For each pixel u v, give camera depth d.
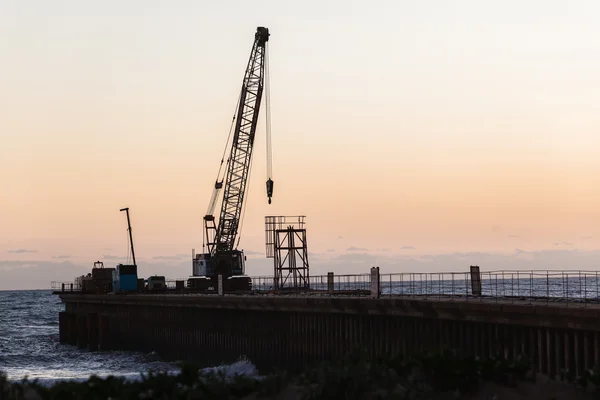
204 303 169.62
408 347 105.50
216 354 165.62
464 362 52.19
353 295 132.12
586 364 77.50
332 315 123.12
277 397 48.28
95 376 47.59
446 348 54.81
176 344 187.62
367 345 113.81
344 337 120.06
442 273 112.25
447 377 51.22
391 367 52.53
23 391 46.22
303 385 49.34
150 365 181.25
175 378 48.69
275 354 140.38
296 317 133.62
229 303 156.75
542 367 83.25
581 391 51.88
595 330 76.00
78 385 46.75
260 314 146.75
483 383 51.97
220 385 48.12
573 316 78.38
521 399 50.41
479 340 93.81
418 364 52.22
